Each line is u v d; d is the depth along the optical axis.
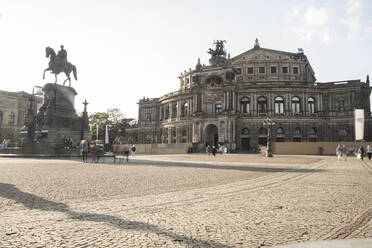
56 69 44.38
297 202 10.35
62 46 45.56
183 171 21.70
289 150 68.56
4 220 7.60
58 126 42.22
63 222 7.49
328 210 9.13
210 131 83.69
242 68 91.25
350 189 13.41
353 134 76.25
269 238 6.43
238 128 80.44
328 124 79.31
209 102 82.50
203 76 86.25
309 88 80.19
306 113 79.62
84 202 10.00
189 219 7.98
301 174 20.25
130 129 111.56
